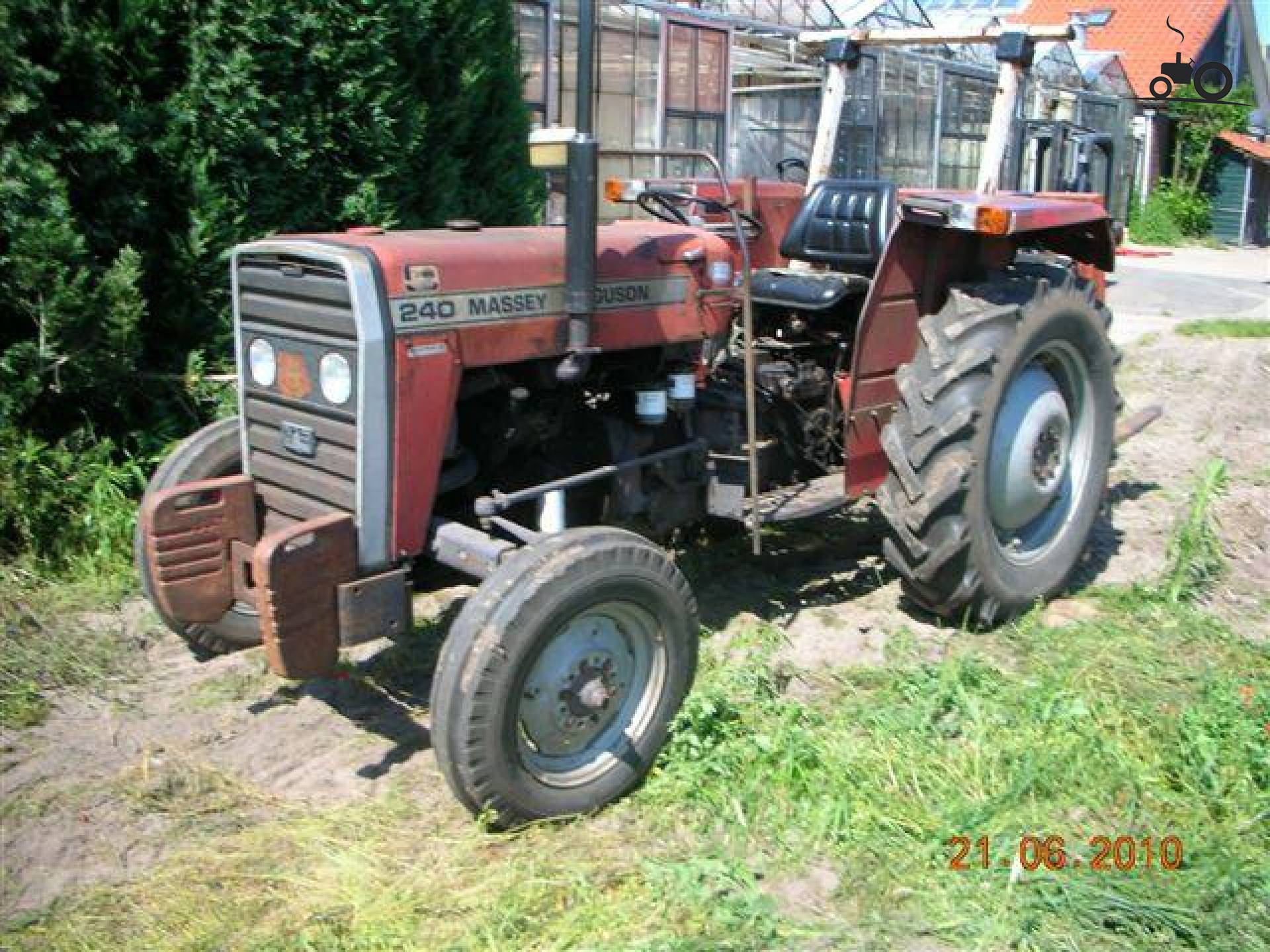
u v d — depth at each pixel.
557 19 10.95
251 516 3.46
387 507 3.16
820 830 2.98
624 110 12.05
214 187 5.21
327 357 3.16
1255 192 27.17
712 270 3.96
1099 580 4.79
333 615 3.08
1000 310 4.07
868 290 4.55
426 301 3.14
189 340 5.37
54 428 5.04
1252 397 7.95
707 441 4.10
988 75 18.17
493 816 2.97
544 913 2.71
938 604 4.18
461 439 3.63
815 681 3.83
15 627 4.13
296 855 2.97
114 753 3.45
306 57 5.35
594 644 3.13
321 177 5.53
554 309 3.46
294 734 3.56
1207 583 4.75
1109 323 4.64
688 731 3.29
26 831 3.06
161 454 5.06
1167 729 3.46
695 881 2.78
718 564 4.80
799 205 5.46
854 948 2.59
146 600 4.46
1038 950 2.58
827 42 5.23
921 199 4.18
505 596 2.92
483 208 6.31
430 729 3.24
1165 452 6.64
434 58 5.84
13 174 4.59
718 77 13.16
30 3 4.64
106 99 4.91
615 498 3.83
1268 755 3.26
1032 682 3.75
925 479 4.01
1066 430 4.46
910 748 3.33
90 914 2.74
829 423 4.50
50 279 4.64
